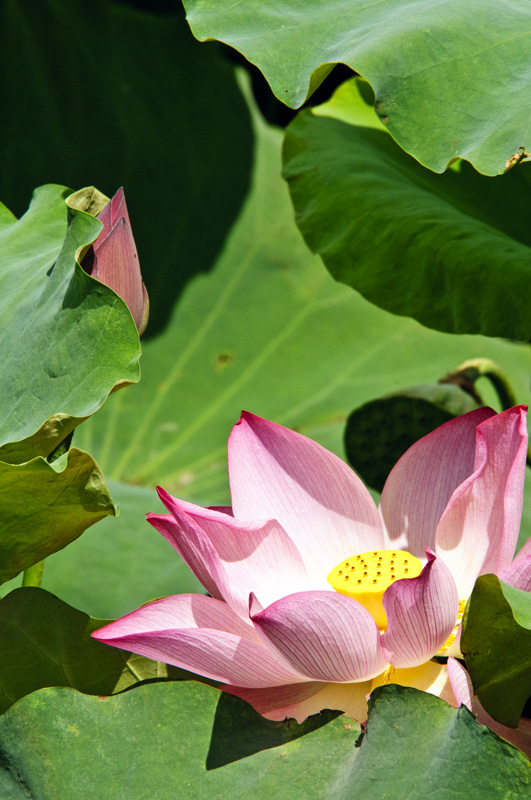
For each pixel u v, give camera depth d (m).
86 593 2.42
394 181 2.41
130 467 3.46
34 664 2.14
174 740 2.06
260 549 2.11
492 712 2.06
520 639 2.05
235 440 2.14
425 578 2.03
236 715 2.06
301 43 2.21
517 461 2.07
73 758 2.06
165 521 2.08
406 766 2.02
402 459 2.15
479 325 2.28
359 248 2.36
